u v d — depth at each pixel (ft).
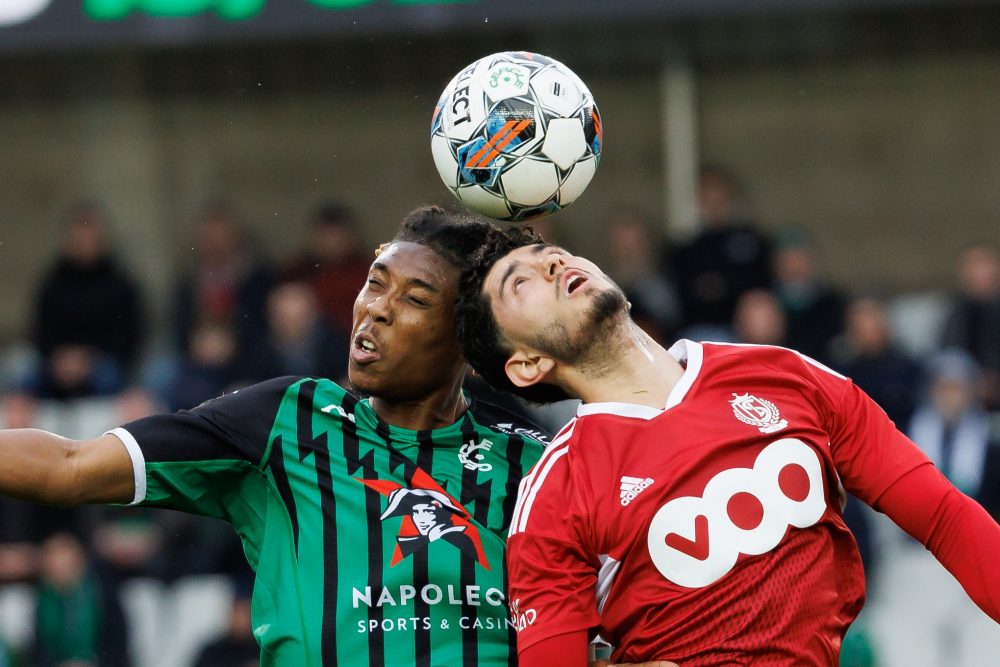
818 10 117.70
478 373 42.34
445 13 116.47
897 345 109.60
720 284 112.68
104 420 111.24
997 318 112.16
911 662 93.30
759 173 133.59
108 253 117.39
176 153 132.67
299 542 41.27
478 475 42.52
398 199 132.98
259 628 41.45
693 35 128.47
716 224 115.14
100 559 99.35
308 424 42.29
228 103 132.05
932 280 132.77
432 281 42.01
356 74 131.23
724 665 37.01
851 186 132.98
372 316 41.96
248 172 132.87
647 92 132.98
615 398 39.63
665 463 37.70
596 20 116.98
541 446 43.80
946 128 131.85
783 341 109.19
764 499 37.63
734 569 37.14
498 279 40.55
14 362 128.77
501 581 41.11
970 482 97.25
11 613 99.86
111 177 132.57
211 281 115.14
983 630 93.20
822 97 132.46
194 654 97.71
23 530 101.65
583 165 43.32
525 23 116.67
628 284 115.14
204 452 41.52
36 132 132.26
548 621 37.73
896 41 130.31
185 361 107.76
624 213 120.98
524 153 42.37
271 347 107.04
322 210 118.62
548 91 42.91
